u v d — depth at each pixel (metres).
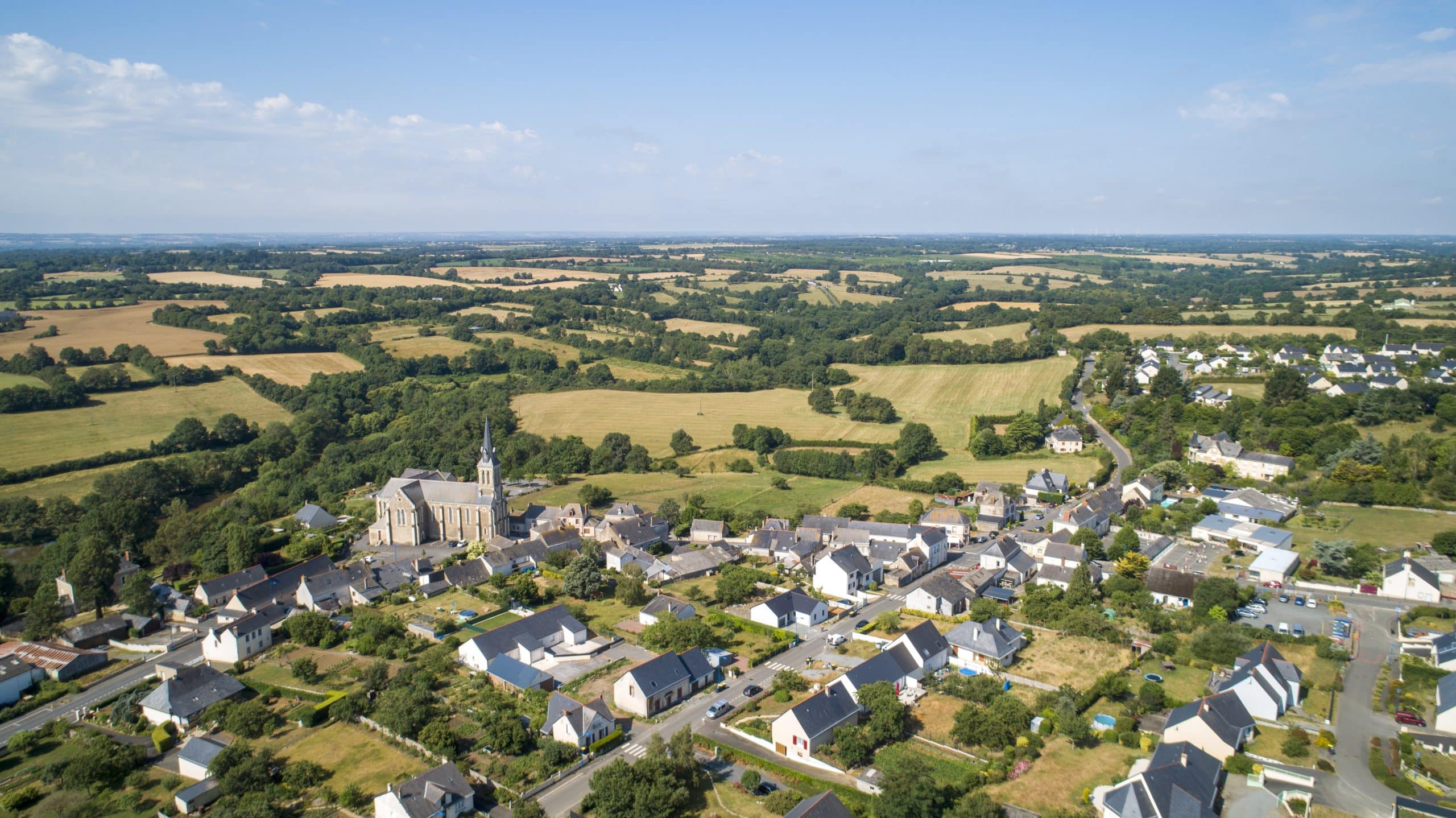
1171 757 101.31
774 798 101.00
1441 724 113.19
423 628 155.12
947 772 106.25
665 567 185.75
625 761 106.56
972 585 170.00
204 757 113.75
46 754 122.88
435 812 98.81
